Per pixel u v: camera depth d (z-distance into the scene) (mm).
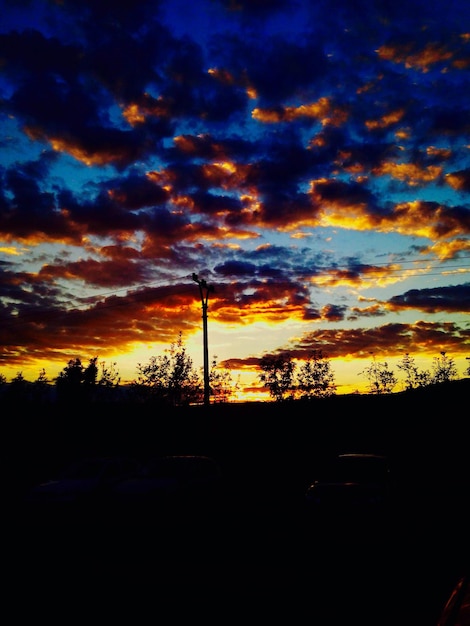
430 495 17234
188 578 7984
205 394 25875
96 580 7965
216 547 10570
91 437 27703
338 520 10812
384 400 30781
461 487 18562
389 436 26953
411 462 23281
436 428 26766
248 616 6137
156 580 7891
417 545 10242
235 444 27359
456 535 11148
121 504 13695
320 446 26656
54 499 13336
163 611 6367
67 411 32625
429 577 7738
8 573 8602
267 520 14086
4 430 27359
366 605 6461
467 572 3971
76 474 14844
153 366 34312
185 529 13188
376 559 9133
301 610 6320
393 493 11805
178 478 14336
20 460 23406
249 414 29688
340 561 9039
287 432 28203
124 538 12062
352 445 26438
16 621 6098
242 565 8836
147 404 33312
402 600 6617
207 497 14719
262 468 24031
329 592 7094
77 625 5910
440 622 3074
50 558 9812
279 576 8031
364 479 11766
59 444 26312
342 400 31703
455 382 32375
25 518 13523
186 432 28406
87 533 12891
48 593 7281
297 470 23578
